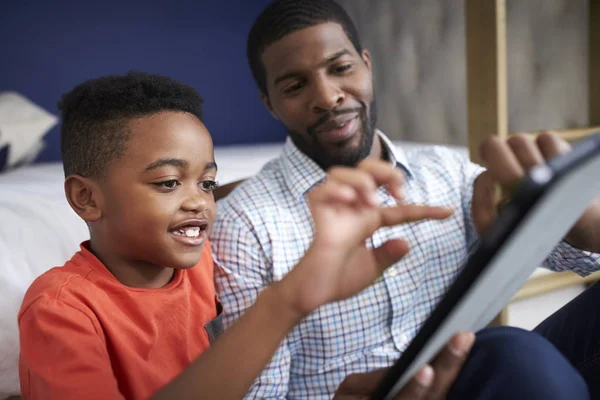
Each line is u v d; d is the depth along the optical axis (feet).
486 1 4.34
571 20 5.53
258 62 3.35
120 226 2.44
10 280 3.09
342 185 1.55
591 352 2.31
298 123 3.20
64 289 2.24
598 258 2.74
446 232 3.21
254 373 1.64
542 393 1.66
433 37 6.79
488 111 4.46
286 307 1.59
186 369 1.69
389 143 3.36
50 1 7.17
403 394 1.71
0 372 2.95
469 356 1.83
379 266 1.70
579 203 1.48
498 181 1.71
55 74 7.28
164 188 2.39
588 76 5.61
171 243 2.43
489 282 1.48
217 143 8.45
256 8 8.53
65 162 2.59
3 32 6.97
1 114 6.24
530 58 5.84
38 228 3.47
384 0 7.47
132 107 2.42
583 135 5.07
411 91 7.25
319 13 3.15
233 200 3.11
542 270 4.68
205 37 8.18
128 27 7.66
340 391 2.23
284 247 2.97
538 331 2.60
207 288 2.76
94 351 2.12
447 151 3.57
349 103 3.15
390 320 3.02
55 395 2.02
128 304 2.43
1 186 4.69
